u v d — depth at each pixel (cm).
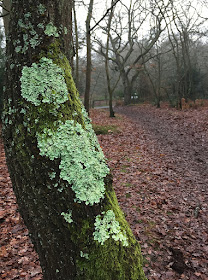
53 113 99
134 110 2320
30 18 103
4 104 109
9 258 310
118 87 4012
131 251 104
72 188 97
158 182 548
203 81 2634
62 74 106
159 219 395
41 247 102
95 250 96
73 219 96
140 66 2389
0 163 665
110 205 105
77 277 96
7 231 365
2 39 1132
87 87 1170
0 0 565
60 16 110
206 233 352
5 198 469
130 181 554
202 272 280
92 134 112
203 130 1045
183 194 488
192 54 3036
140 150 822
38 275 282
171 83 2814
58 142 98
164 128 1233
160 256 309
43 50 104
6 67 108
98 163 106
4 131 108
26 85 100
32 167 97
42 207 98
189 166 658
